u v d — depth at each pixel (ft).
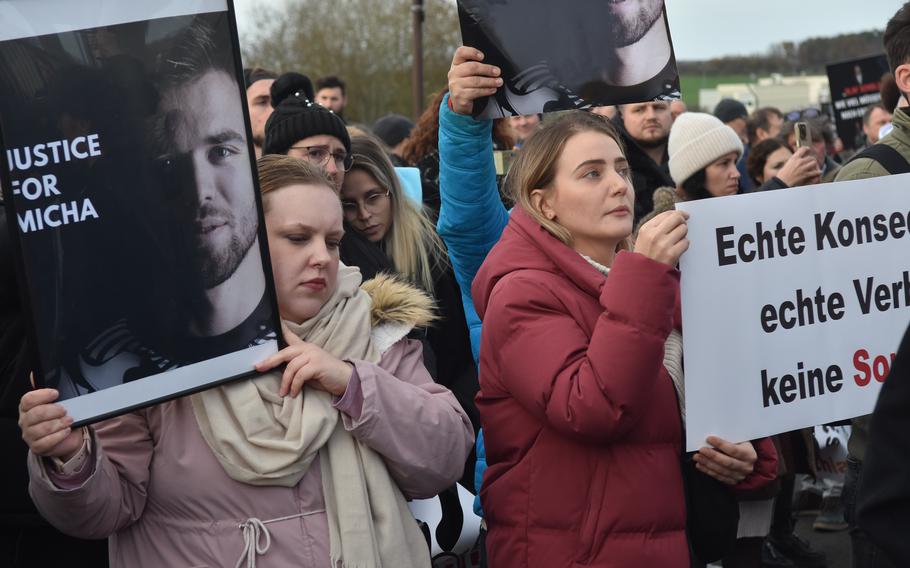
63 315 6.38
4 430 9.00
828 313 8.27
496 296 7.95
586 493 7.63
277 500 7.07
